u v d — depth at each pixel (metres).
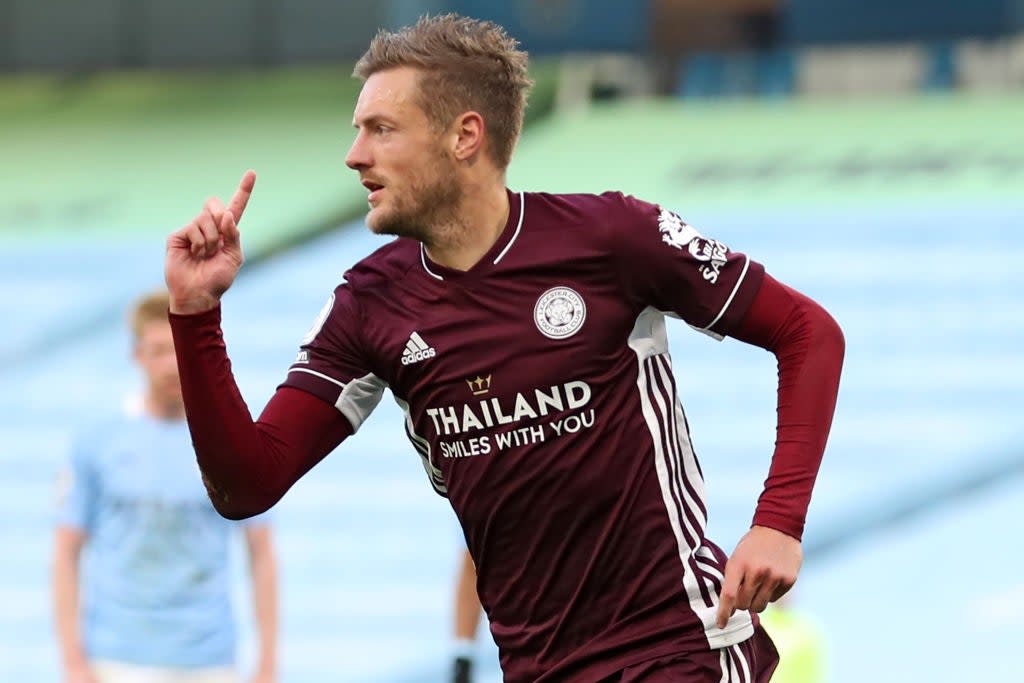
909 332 27.80
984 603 25.81
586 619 10.39
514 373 10.25
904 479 26.67
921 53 30.20
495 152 10.48
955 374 27.41
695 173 29.97
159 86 32.94
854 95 30.34
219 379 10.09
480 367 10.28
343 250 31.02
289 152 31.94
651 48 31.11
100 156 32.50
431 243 10.43
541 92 31.20
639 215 10.34
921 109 29.81
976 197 28.69
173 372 18.83
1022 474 26.50
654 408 10.38
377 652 27.36
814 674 19.55
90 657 19.20
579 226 10.35
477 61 10.44
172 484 18.95
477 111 10.39
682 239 10.30
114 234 31.69
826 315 10.48
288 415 10.58
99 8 32.97
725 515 26.81
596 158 30.44
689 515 10.49
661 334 10.57
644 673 10.19
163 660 18.94
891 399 27.33
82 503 19.14
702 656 10.29
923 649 25.56
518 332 10.25
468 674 15.41
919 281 28.25
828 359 10.32
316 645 27.48
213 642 19.16
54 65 33.22
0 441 30.23
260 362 29.73
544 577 10.42
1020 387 27.19
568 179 30.33
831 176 29.41
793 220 29.09
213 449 10.13
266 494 10.39
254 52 32.59
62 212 32.00
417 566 27.83
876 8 30.34
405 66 10.40
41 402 30.55
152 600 18.95
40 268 31.58
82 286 31.34
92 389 30.58
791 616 19.84
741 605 9.81
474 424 10.35
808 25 30.64
